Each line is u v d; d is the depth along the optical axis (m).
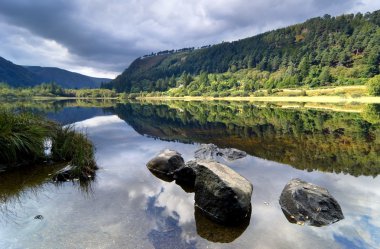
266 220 5.40
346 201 6.32
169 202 6.13
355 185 7.47
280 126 20.66
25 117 9.48
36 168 7.99
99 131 17.78
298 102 71.44
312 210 5.50
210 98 135.12
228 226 5.13
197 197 6.05
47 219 4.94
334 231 4.92
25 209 5.34
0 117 8.20
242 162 10.05
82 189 6.61
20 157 8.24
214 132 18.11
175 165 8.56
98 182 7.23
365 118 25.38
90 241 4.29
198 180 6.16
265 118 27.30
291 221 5.37
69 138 9.63
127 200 6.06
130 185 7.13
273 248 4.35
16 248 4.01
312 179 8.02
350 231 4.91
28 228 4.60
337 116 27.91
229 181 5.71
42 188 6.52
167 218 5.28
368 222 5.25
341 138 15.03
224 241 4.55
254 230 4.98
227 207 5.27
